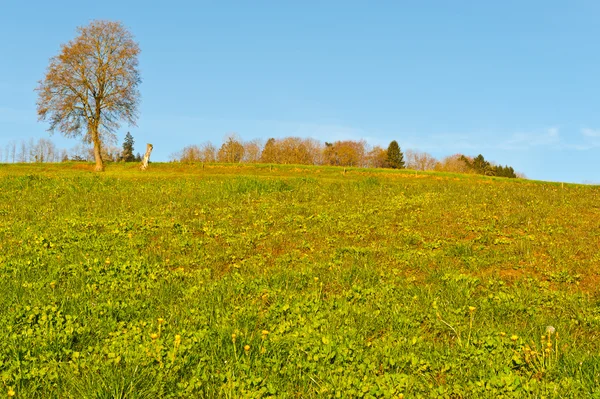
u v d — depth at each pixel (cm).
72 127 4747
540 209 1627
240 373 580
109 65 4806
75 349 649
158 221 1487
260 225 1457
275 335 683
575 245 1195
